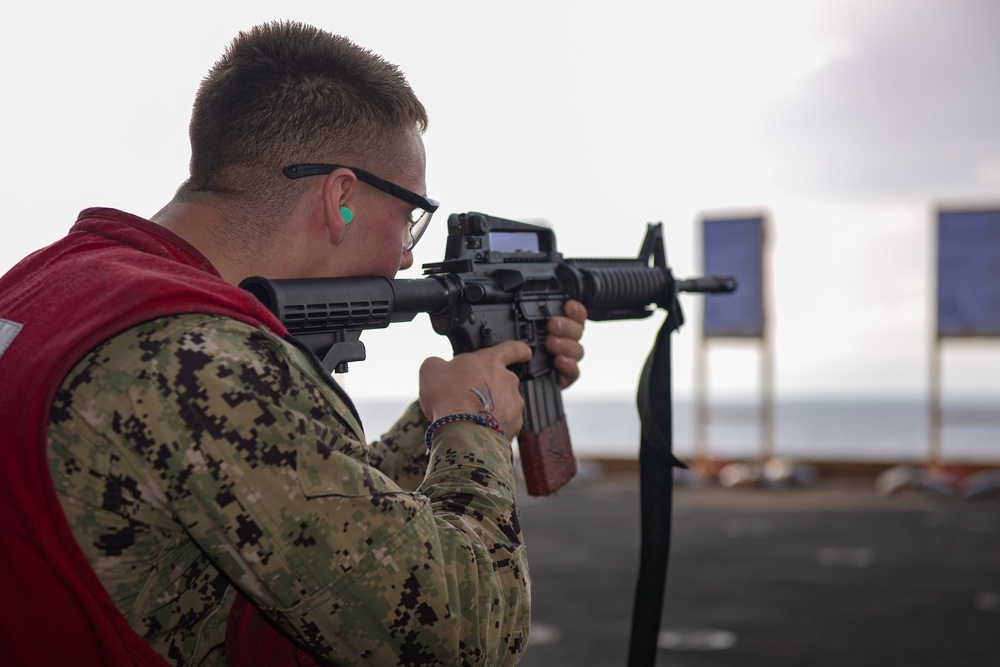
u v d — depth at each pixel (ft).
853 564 29.32
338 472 3.45
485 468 4.16
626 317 7.62
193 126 4.23
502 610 3.83
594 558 30.81
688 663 17.93
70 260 3.77
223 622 3.90
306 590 3.38
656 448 6.61
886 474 58.03
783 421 617.62
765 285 57.16
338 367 4.45
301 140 4.11
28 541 3.35
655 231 7.96
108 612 3.41
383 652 3.51
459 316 5.51
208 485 3.29
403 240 4.70
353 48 4.34
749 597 24.26
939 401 54.65
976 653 18.60
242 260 4.12
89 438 3.33
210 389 3.31
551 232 6.77
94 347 3.37
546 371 6.28
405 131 4.44
